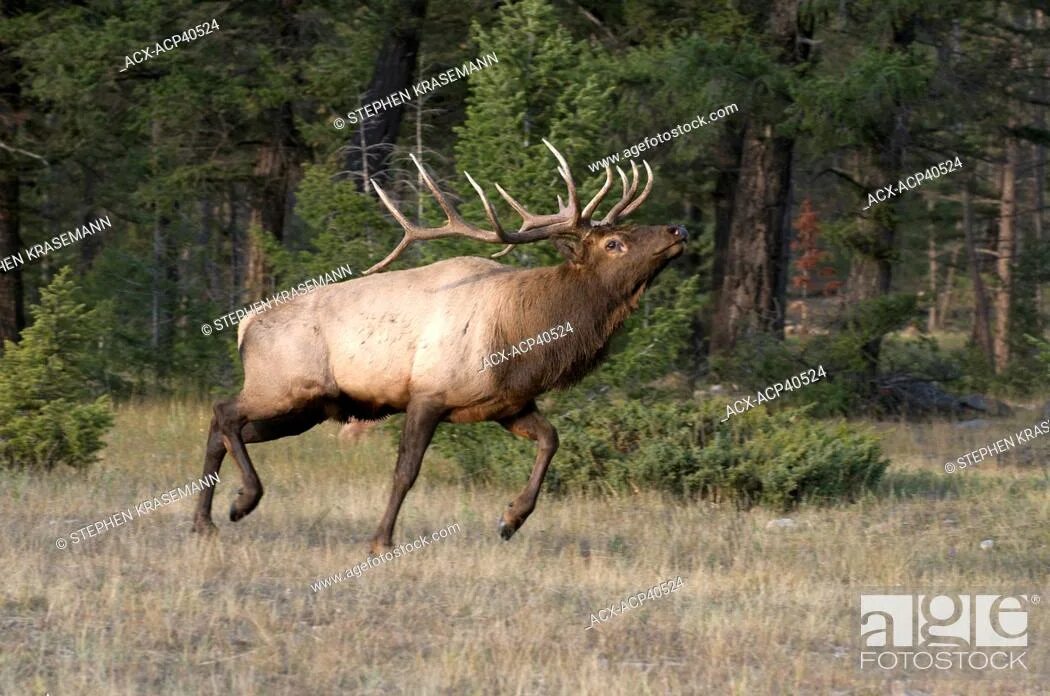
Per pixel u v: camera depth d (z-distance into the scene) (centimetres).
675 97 3853
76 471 2772
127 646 1512
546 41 2880
